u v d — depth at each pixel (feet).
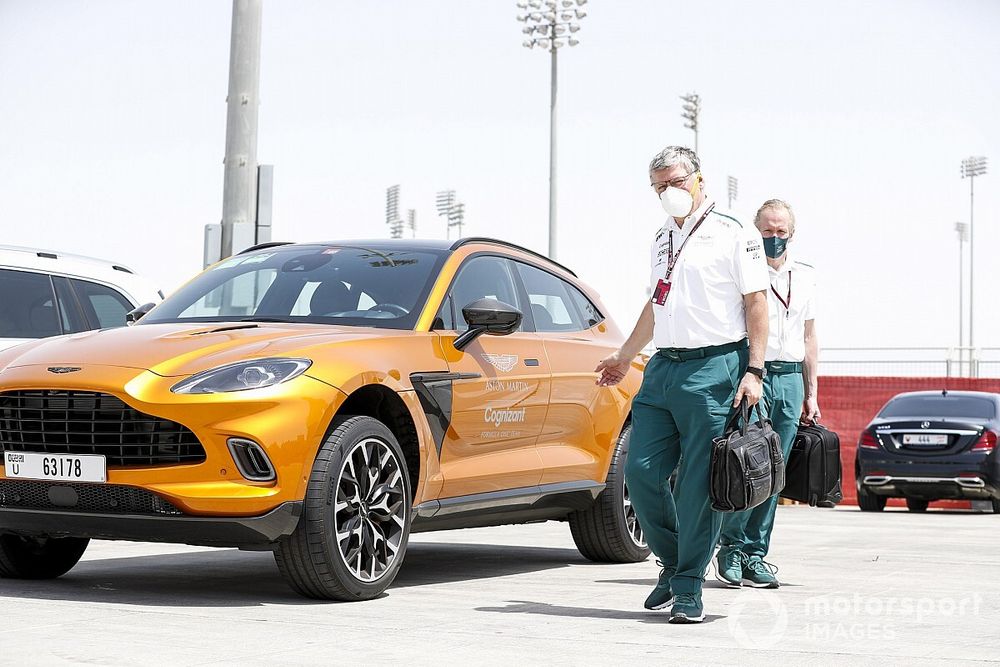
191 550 28.76
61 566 22.80
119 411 19.27
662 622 18.06
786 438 23.12
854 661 14.98
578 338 26.61
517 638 16.38
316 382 19.53
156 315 23.72
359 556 19.94
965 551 30.86
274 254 25.02
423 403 21.36
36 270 30.78
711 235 18.31
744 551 22.88
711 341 18.25
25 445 19.80
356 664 14.39
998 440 51.90
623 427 27.07
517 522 25.02
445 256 24.16
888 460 52.90
